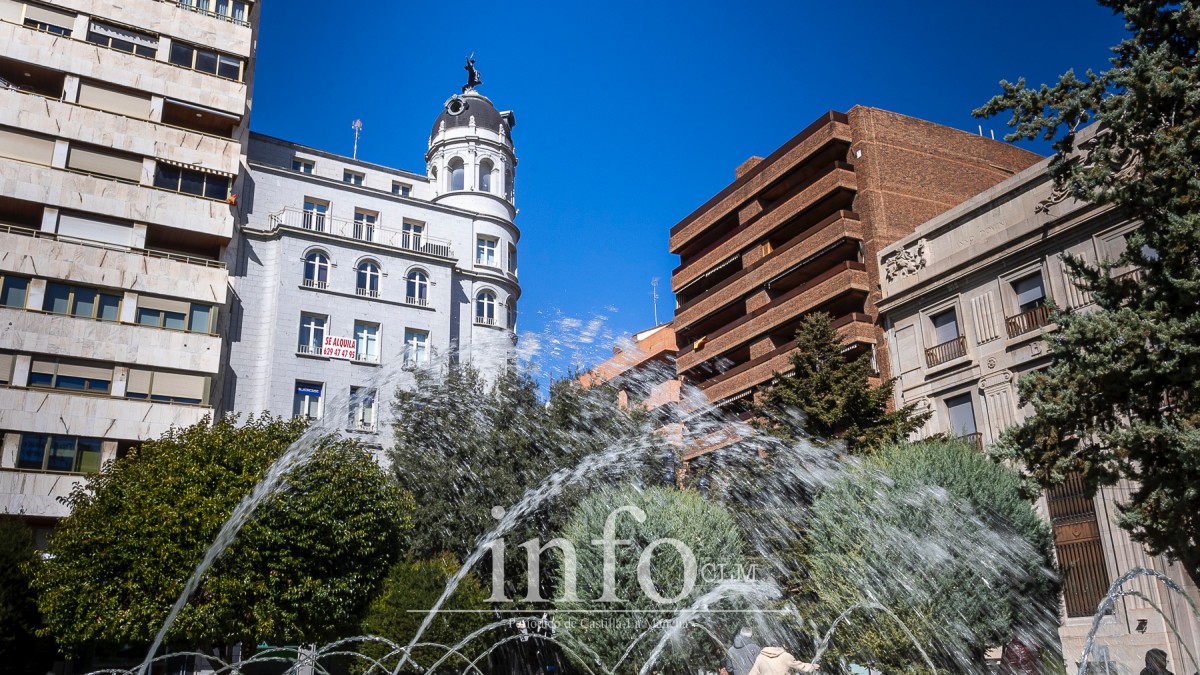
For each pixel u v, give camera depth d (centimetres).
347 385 3919
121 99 3666
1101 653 2289
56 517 3053
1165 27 1634
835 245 3791
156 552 2270
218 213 3722
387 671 2333
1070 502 2478
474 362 4012
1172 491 1509
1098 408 1631
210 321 3550
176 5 3888
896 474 2077
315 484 2495
